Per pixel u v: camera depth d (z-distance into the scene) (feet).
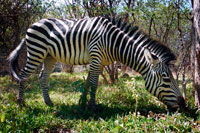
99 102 13.58
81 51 11.64
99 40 11.00
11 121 9.15
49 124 9.53
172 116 9.53
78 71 39.50
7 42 26.20
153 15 20.36
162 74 10.06
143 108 11.93
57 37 11.70
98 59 11.12
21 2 23.90
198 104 11.22
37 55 12.16
